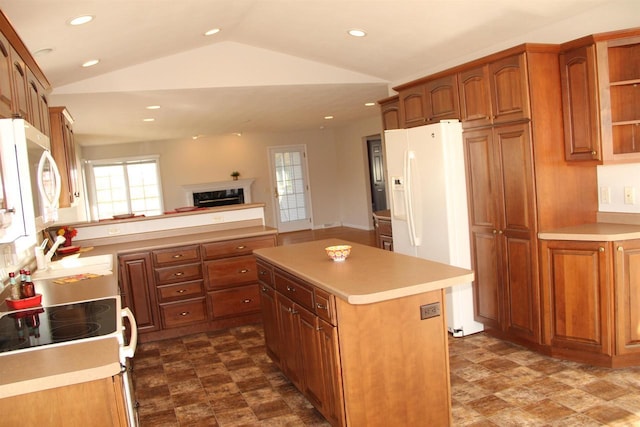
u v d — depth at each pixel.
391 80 6.20
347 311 2.43
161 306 4.79
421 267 2.77
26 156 1.98
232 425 3.02
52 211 2.40
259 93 6.26
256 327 4.98
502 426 2.76
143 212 10.94
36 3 2.69
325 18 4.44
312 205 12.27
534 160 3.55
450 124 4.00
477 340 4.08
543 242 3.55
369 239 9.91
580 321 3.44
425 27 4.35
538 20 3.95
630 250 3.29
